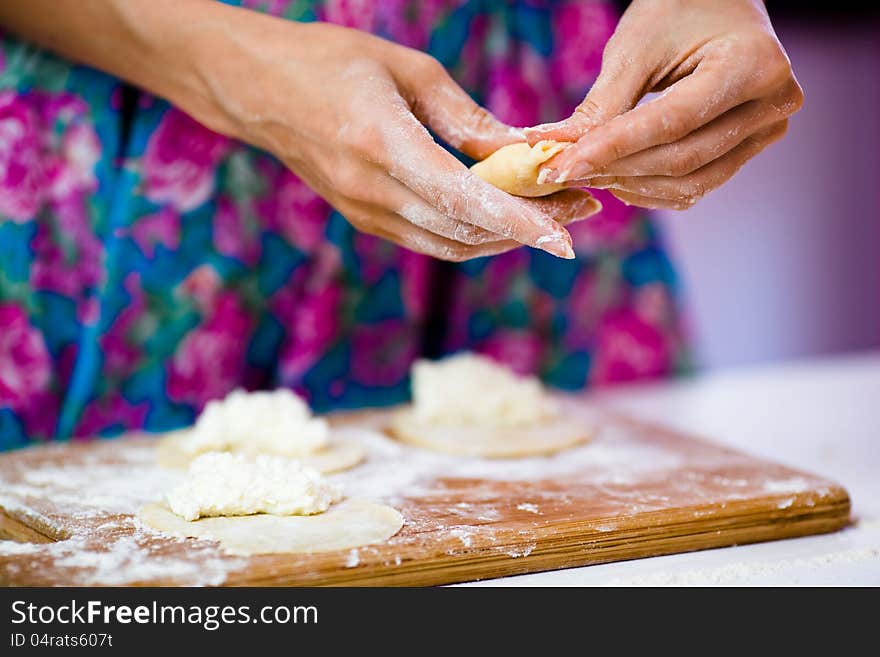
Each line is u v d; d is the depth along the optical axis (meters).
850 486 1.17
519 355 1.62
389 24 1.39
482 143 0.97
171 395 1.38
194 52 1.07
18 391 1.28
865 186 2.94
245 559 0.82
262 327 1.45
